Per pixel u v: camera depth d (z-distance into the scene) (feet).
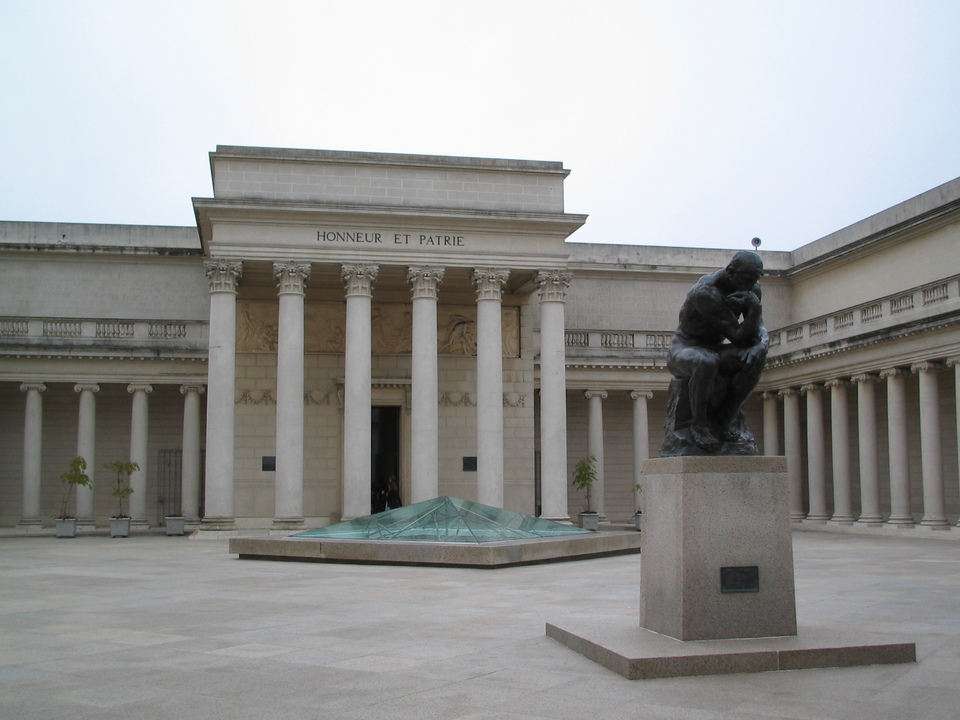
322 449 190.19
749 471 46.39
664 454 49.78
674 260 245.45
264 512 184.44
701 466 45.98
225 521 163.84
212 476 163.94
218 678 42.96
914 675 42.37
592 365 210.18
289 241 169.27
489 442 170.71
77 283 220.43
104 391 204.95
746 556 46.03
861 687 40.19
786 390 207.82
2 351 188.34
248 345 188.44
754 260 49.32
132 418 195.42
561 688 40.32
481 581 84.99
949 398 176.86
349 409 167.43
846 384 189.57
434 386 170.81
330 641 52.44
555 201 181.88
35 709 37.63
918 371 166.40
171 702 38.60
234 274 167.32
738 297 49.52
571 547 108.99
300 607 67.21
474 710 36.96
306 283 185.06
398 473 196.75
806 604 68.74
